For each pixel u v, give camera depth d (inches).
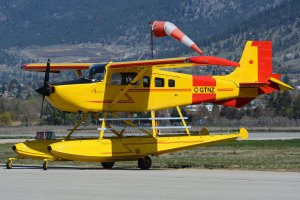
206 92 1911.9
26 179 1467.8
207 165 1820.9
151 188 1330.0
